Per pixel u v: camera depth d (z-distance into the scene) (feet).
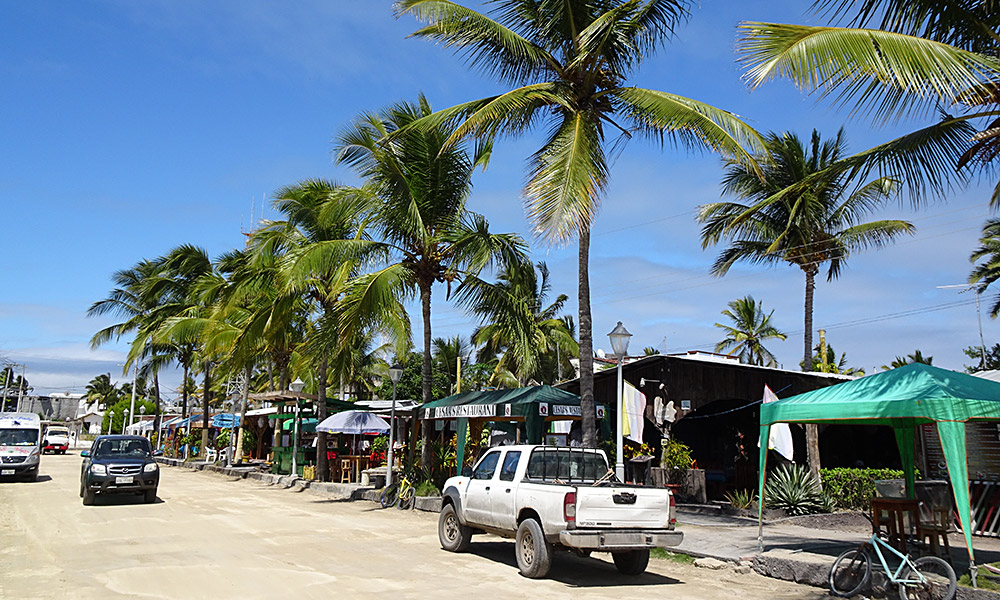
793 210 73.05
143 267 150.92
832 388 33.99
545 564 30.71
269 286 84.94
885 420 33.99
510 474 34.65
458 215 63.16
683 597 28.32
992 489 45.52
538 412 53.16
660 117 43.98
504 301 63.87
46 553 35.53
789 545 39.11
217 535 42.68
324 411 88.74
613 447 61.36
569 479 34.81
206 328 104.99
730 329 158.40
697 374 62.59
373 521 52.80
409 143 61.16
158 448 174.29
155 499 62.85
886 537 31.58
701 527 47.96
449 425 86.33
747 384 60.44
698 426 75.77
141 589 27.30
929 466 54.08
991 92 30.35
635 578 32.32
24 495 68.33
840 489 54.54
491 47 49.39
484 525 35.37
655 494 31.63
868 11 30.81
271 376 124.06
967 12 30.81
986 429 49.67
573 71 49.26
